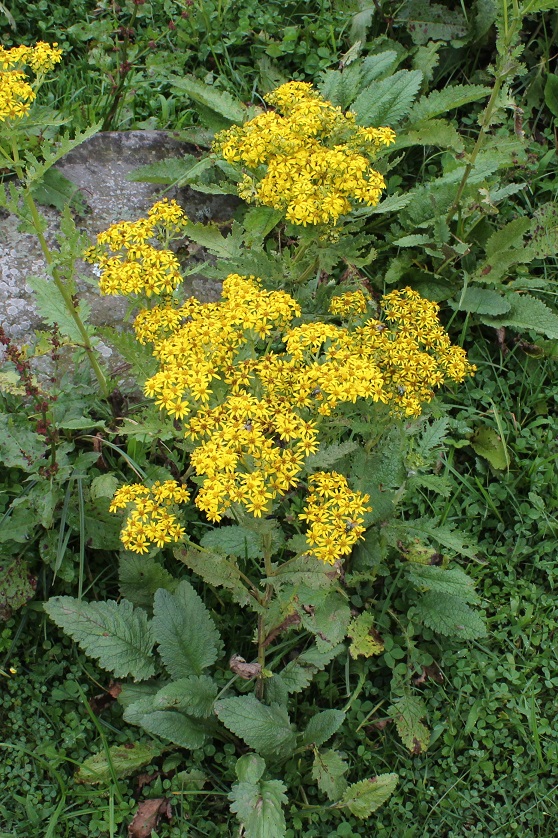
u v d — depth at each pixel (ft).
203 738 2.85
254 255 3.21
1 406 3.18
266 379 2.48
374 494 2.93
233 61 4.32
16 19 4.23
